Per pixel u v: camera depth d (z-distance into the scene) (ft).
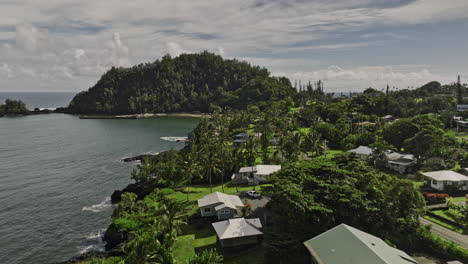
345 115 612.29
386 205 197.98
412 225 193.77
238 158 366.43
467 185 272.72
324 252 149.28
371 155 357.61
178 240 215.72
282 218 191.21
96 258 207.21
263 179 326.44
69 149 621.72
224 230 199.11
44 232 271.08
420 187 286.46
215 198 252.01
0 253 239.30
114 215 265.13
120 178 425.69
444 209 237.86
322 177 214.69
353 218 186.09
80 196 357.41
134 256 164.04
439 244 180.86
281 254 172.35
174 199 292.40
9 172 455.22
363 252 139.54
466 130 516.73
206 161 318.65
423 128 372.58
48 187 388.78
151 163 418.72
